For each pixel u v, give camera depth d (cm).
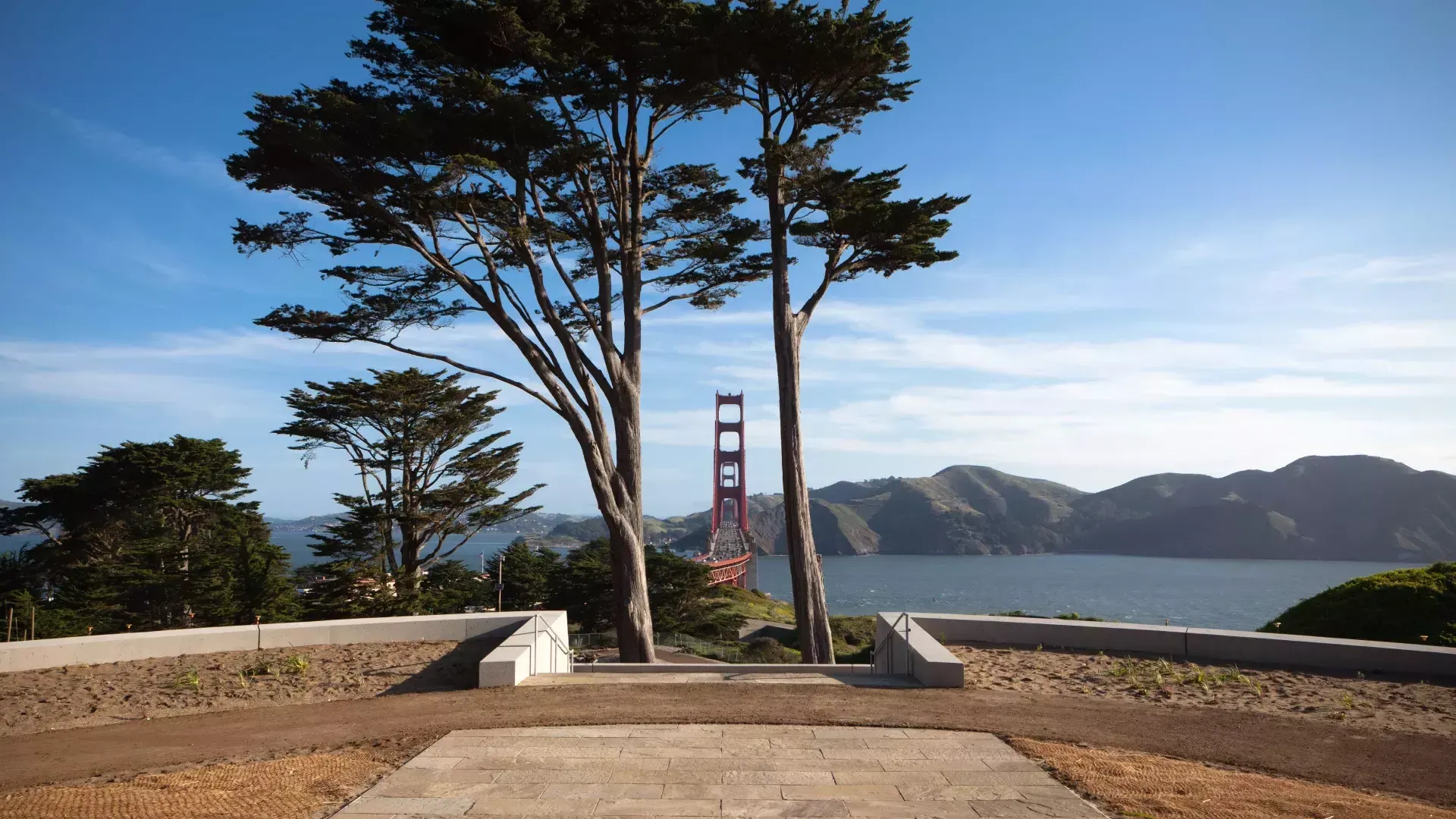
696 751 673
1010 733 730
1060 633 1166
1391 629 1123
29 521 3659
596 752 670
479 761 646
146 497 3578
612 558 1620
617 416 1670
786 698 869
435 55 1432
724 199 1764
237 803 552
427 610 3027
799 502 1630
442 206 1447
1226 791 574
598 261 1723
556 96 1526
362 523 3105
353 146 1358
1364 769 639
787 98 1650
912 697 877
